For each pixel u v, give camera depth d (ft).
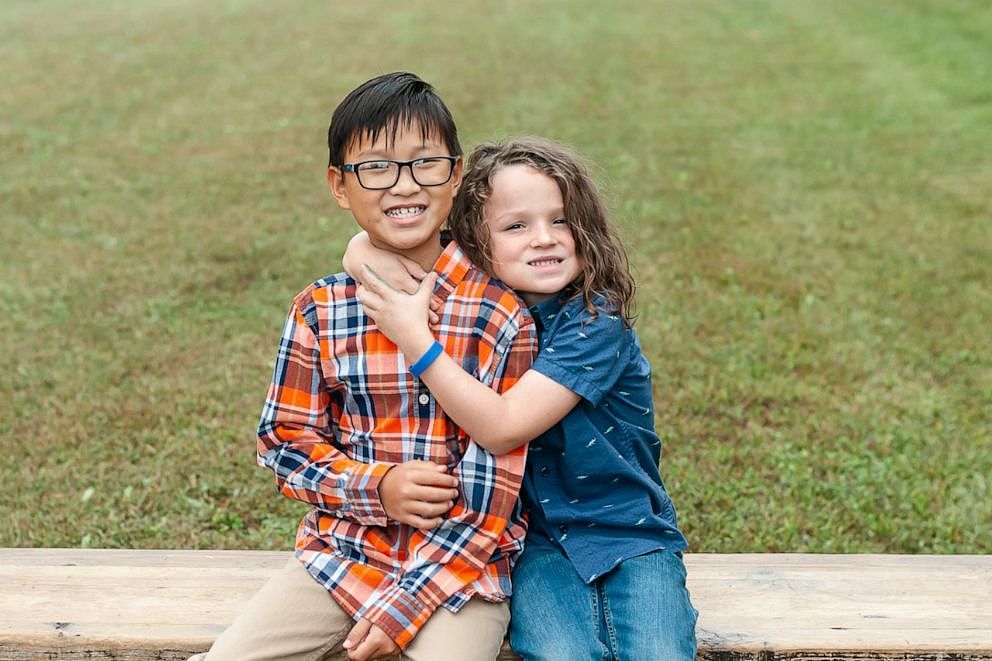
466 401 6.75
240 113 32.50
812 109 33.58
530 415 6.90
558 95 34.53
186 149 28.53
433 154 6.92
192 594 7.84
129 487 12.28
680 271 19.56
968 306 18.11
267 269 19.75
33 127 30.37
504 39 43.52
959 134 30.50
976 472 12.82
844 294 18.57
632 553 7.18
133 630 7.38
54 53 40.60
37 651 7.36
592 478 7.30
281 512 12.00
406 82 6.94
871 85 36.68
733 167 27.12
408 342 6.79
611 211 7.86
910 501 12.12
